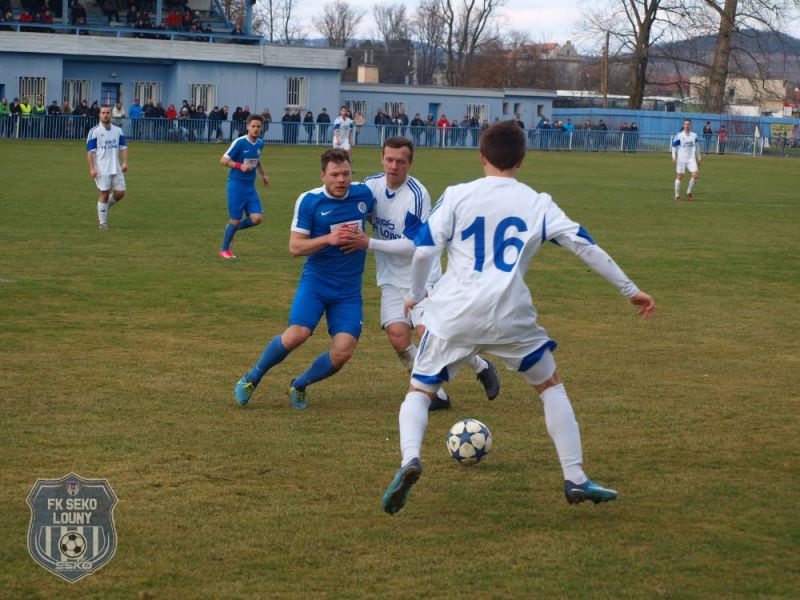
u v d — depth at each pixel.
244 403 8.09
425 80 119.31
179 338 10.59
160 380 8.83
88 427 7.35
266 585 4.88
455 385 9.05
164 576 4.96
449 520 5.80
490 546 5.42
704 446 7.27
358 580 4.96
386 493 5.57
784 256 18.27
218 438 7.21
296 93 61.78
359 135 57.56
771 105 109.50
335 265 8.09
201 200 25.59
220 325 11.30
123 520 5.64
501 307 5.70
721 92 72.12
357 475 6.50
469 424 6.77
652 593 4.88
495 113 71.75
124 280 13.99
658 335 11.34
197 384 8.74
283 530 5.57
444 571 5.09
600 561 5.24
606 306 13.10
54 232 18.80
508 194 5.79
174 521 5.65
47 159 36.91
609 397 8.62
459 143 60.22
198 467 6.57
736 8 69.50
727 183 38.53
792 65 98.06
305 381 8.05
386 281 8.48
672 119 72.81
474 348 5.84
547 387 6.00
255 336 10.80
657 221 23.89
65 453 6.75
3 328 10.77
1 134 47.03
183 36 59.47
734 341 11.07
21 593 4.76
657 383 9.14
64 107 50.81
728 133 72.81
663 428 7.70
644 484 6.45
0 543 5.29
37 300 12.37
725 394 8.78
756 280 15.50
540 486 6.41
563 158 54.78
